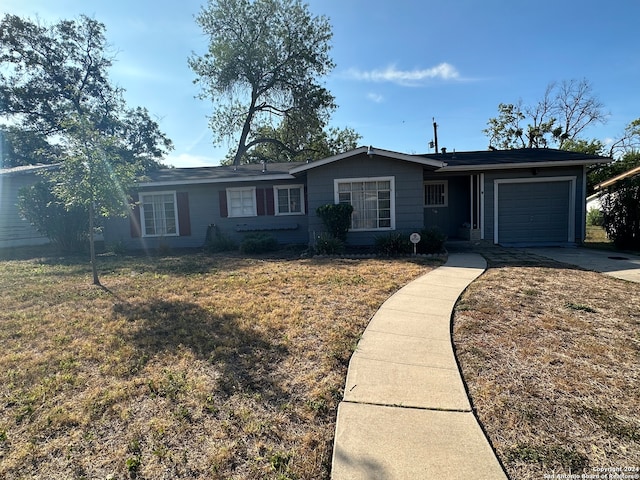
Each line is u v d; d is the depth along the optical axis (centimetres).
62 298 584
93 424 246
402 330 397
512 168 1132
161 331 420
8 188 1377
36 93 2472
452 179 1352
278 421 244
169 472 200
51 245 1350
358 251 1013
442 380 286
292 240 1302
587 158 1083
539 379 283
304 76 2591
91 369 329
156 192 1302
